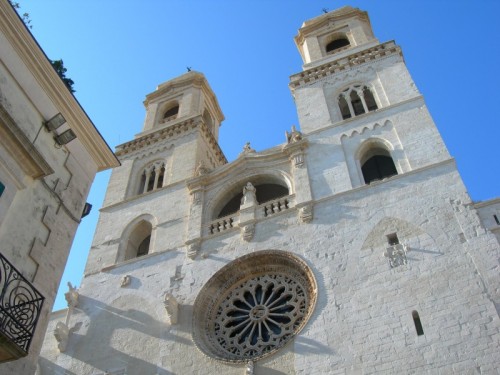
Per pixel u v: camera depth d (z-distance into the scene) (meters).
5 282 16.06
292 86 45.25
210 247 34.69
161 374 28.73
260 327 29.81
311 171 36.34
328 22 54.56
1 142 18.70
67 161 22.72
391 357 24.25
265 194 40.53
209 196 39.31
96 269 37.50
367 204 32.00
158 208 40.66
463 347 23.34
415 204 30.62
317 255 30.55
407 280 26.98
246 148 41.56
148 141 49.22
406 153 34.44
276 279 31.80
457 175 31.25
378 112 38.53
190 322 30.80
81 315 34.59
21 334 16.78
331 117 40.69
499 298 24.42
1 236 18.06
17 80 20.67
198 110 53.97
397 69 42.25
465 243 27.38
